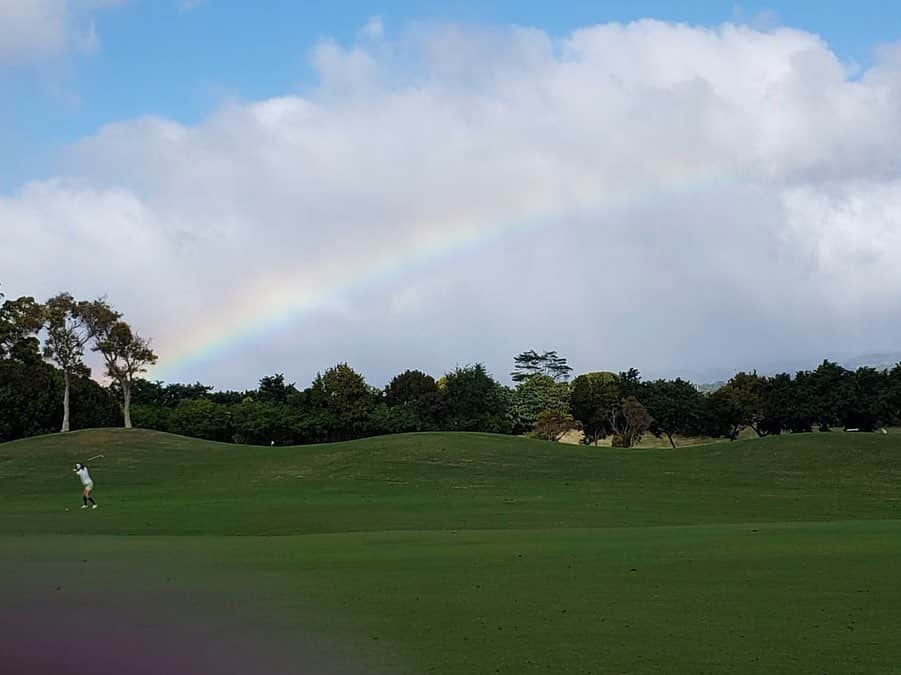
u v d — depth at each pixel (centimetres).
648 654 1177
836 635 1266
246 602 1598
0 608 1569
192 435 11644
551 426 12200
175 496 5103
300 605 1560
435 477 5575
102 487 5669
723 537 2573
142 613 1513
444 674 1102
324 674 1118
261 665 1170
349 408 11519
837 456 5744
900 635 1262
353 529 3353
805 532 2695
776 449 6028
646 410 12388
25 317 8644
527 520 3612
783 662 1129
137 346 9056
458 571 1933
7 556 2369
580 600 1558
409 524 3491
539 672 1102
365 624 1394
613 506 4228
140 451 6956
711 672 1091
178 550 2503
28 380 9438
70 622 1447
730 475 5453
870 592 1584
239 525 3525
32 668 1179
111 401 11525
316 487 5347
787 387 12288
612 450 6675
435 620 1412
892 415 11875
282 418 11419
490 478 5519
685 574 1822
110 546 2647
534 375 14388
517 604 1530
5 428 10325
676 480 5366
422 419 12338
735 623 1352
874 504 4328
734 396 12550
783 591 1606
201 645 1284
